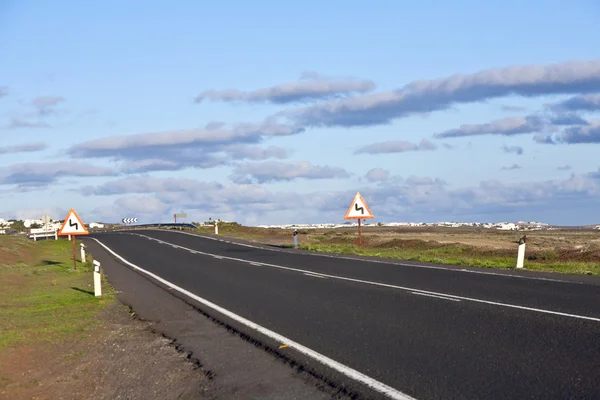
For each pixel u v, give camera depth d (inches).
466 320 424.2
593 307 461.4
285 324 442.3
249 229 2822.3
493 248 1223.5
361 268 851.4
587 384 264.5
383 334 389.4
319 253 1198.9
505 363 304.3
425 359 320.2
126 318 521.0
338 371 303.6
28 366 364.8
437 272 763.4
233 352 362.3
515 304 485.1
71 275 960.9
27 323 505.4
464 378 281.6
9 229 3809.1
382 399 257.0
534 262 938.7
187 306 569.3
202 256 1243.2
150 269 1005.2
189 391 288.7
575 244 1485.0
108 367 350.9
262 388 282.8
